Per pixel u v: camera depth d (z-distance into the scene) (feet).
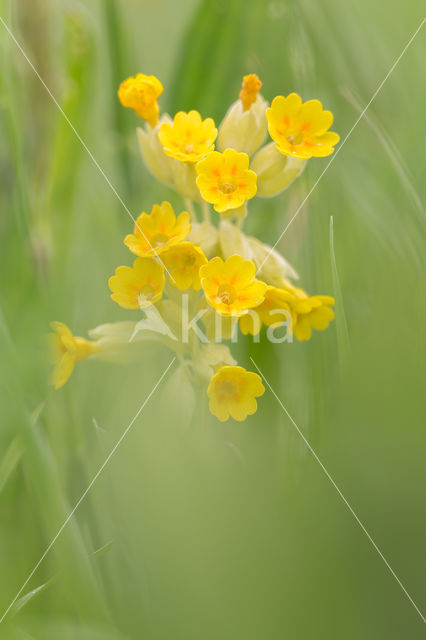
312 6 2.40
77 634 2.01
